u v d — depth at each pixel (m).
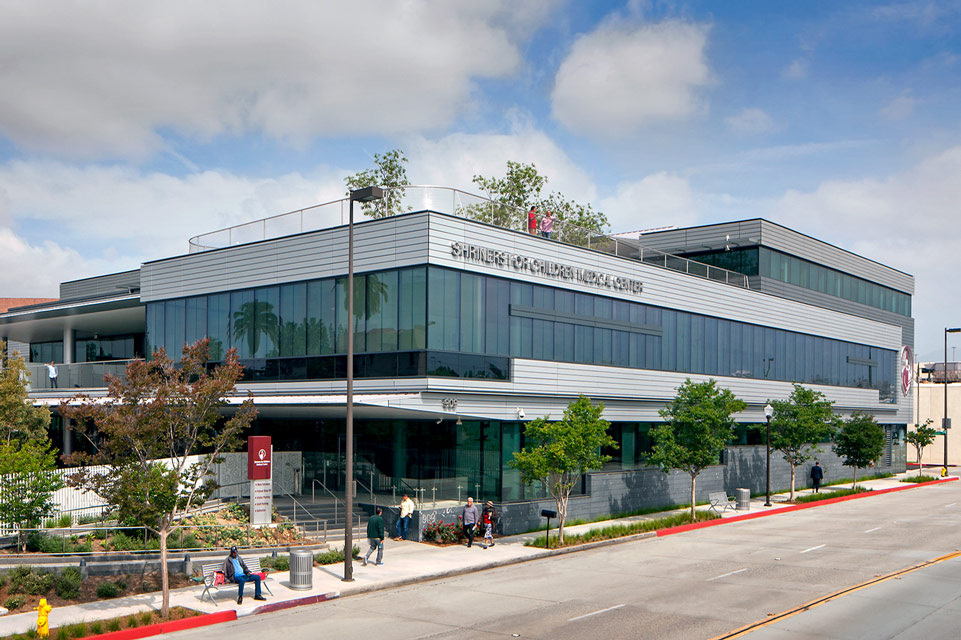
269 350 35.94
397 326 31.38
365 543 29.53
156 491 19.36
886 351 65.62
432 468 31.89
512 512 32.59
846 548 28.95
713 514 38.28
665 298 41.91
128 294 43.97
